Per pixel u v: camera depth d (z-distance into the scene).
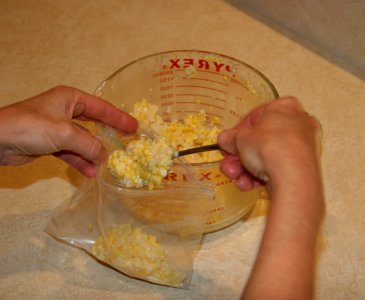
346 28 0.94
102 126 0.73
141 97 0.86
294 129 0.49
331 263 0.69
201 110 0.90
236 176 0.64
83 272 0.71
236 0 1.15
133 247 0.68
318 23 0.99
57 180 0.84
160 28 1.11
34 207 0.80
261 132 0.49
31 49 1.09
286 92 0.94
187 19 1.12
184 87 0.87
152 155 0.66
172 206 0.68
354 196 0.77
